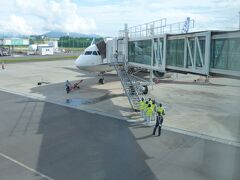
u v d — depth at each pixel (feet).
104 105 110.11
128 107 106.32
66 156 64.03
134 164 59.72
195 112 98.17
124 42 124.67
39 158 63.00
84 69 152.25
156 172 56.13
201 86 148.05
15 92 137.90
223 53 65.10
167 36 89.76
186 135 76.59
